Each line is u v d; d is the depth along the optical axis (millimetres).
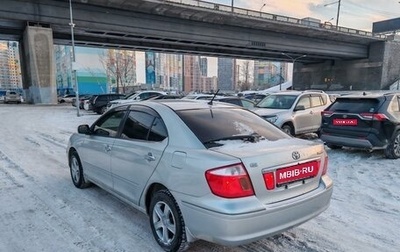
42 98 33500
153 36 36125
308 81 69812
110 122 4430
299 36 47750
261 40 44094
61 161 7305
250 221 2641
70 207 4434
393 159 7406
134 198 3695
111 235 3607
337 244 3395
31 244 3402
